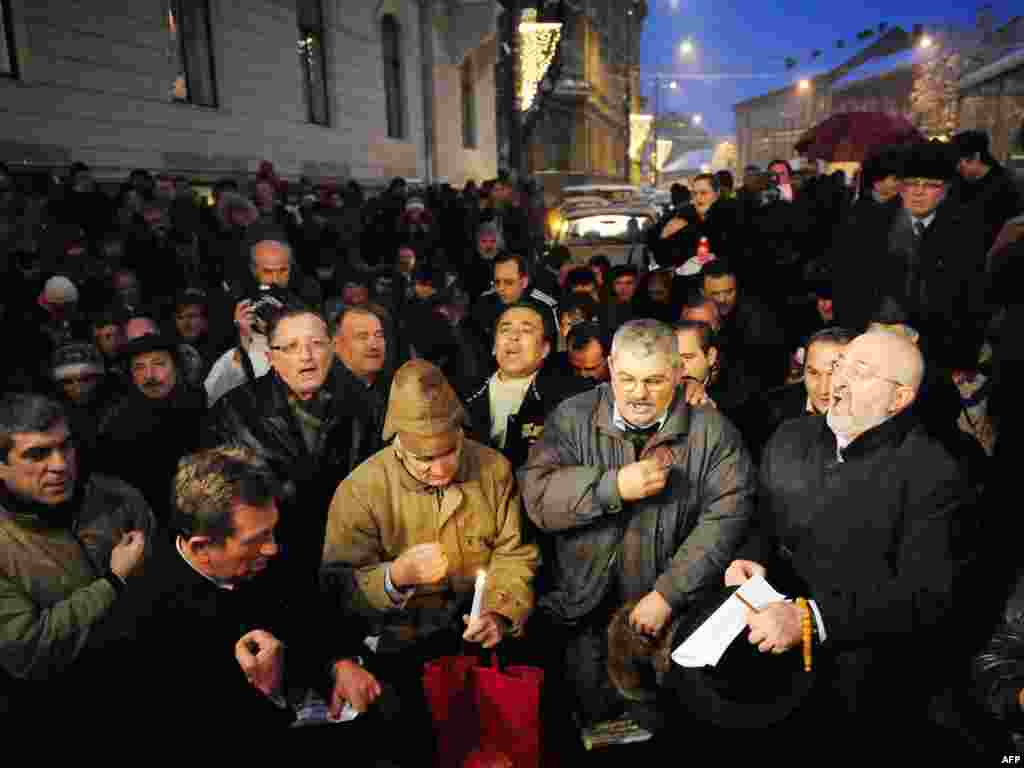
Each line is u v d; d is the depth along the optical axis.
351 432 2.94
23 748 1.84
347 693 2.06
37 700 1.91
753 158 61.31
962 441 3.13
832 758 2.18
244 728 1.79
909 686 2.27
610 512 2.32
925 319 4.21
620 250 11.58
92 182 7.09
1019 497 2.81
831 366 2.81
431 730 2.34
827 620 2.06
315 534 2.72
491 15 20.61
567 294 6.19
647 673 2.35
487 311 5.23
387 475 2.39
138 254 6.51
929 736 2.24
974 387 3.98
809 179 8.42
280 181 10.83
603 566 2.47
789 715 2.12
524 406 3.39
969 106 13.84
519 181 17.08
